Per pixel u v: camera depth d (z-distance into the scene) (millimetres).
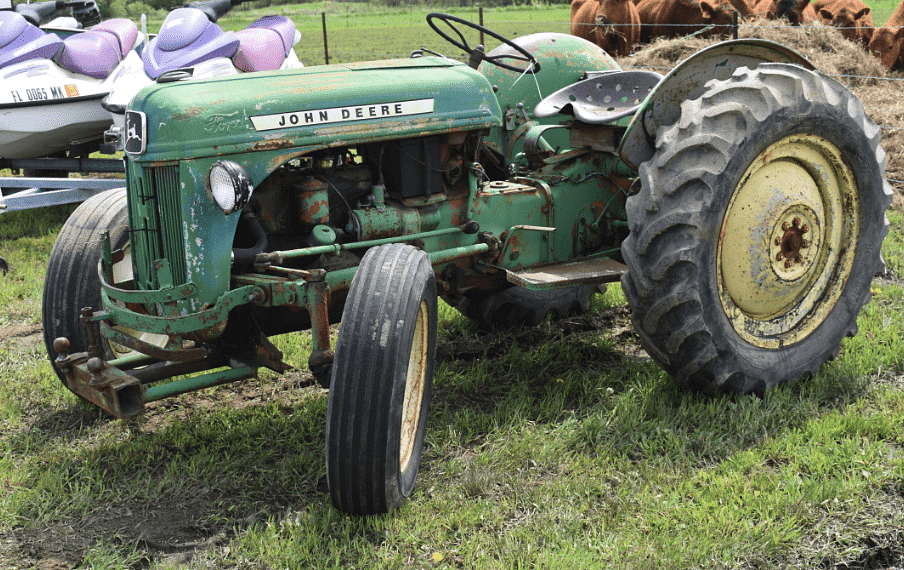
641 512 2725
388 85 3246
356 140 3141
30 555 2611
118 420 3566
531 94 4707
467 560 2496
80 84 6875
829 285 3725
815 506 2699
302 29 29578
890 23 10883
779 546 2521
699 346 3248
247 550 2590
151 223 2980
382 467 2578
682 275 3156
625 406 3387
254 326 3262
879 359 3768
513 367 4012
